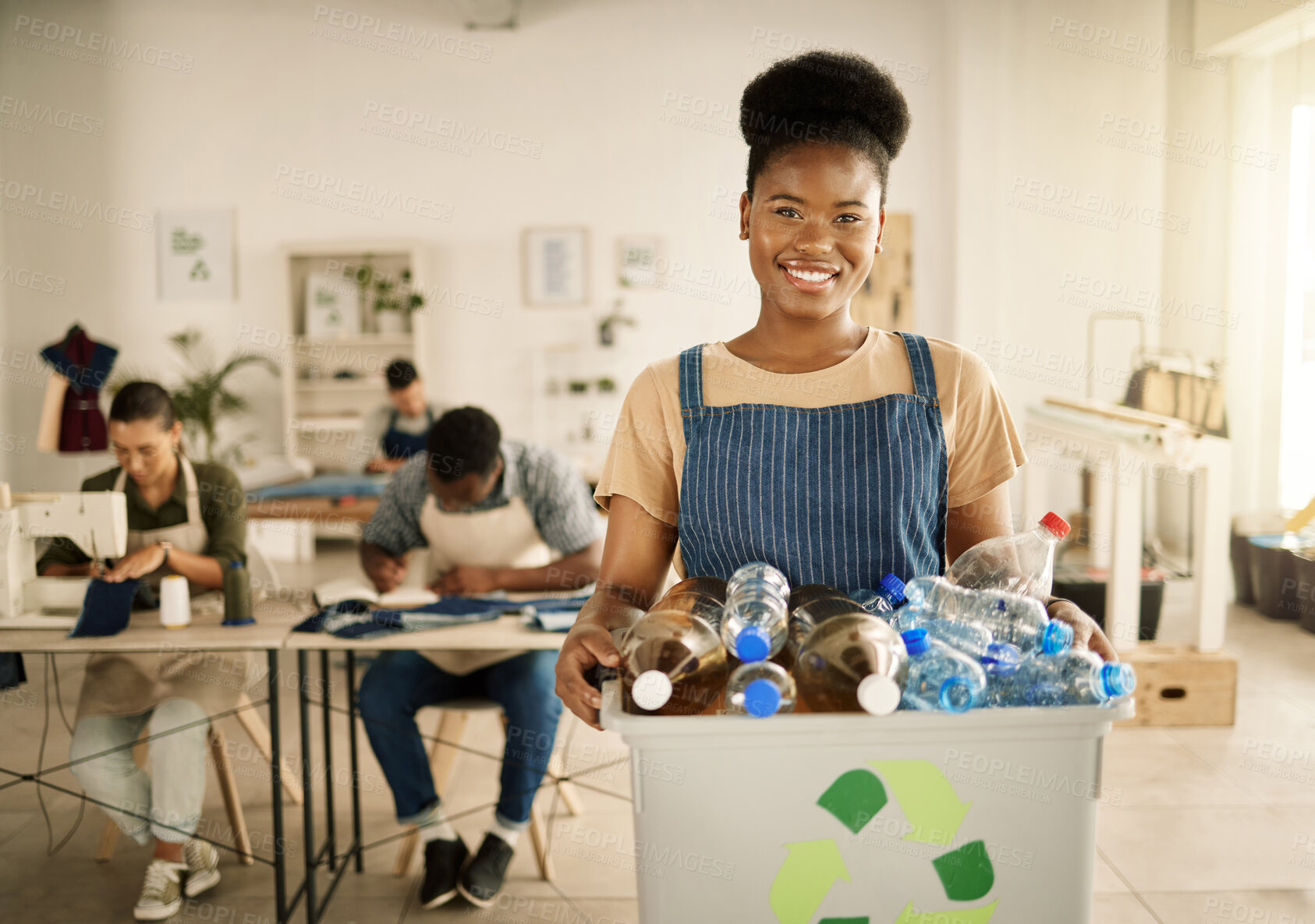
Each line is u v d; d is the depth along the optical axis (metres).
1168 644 3.60
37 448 6.94
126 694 2.28
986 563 1.07
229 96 6.93
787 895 0.85
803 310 1.07
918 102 6.60
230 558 2.49
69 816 2.81
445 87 6.92
